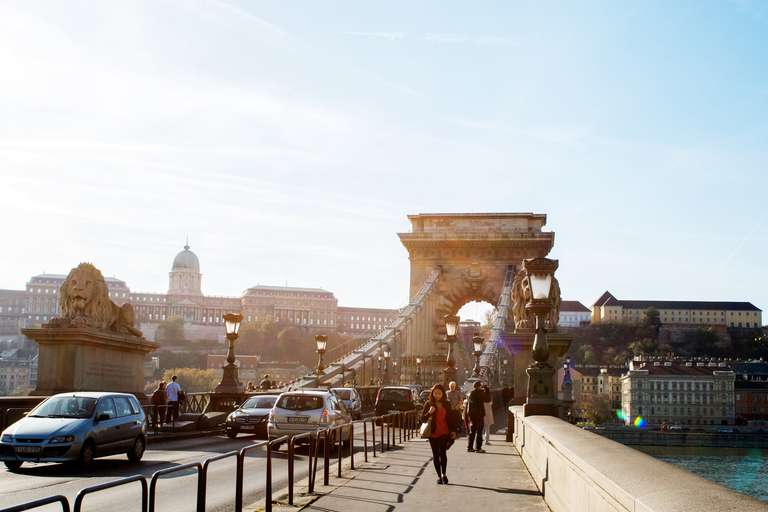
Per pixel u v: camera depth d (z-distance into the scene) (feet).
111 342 96.84
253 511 38.60
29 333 90.12
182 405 104.83
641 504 17.44
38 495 43.11
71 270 95.14
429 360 260.83
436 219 286.25
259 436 95.45
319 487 48.65
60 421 56.34
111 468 58.13
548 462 42.01
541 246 274.57
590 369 513.86
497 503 41.83
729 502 15.66
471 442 76.23
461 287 275.59
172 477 40.24
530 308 64.49
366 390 163.63
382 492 46.29
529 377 63.52
